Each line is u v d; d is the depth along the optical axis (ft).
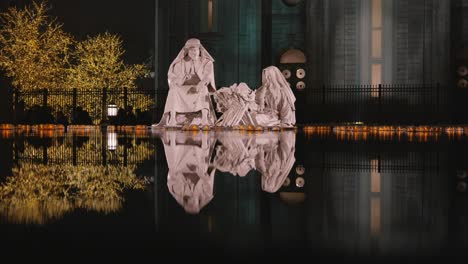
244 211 13.02
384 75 142.00
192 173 23.49
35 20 141.49
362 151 40.29
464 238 9.73
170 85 88.79
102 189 17.60
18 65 137.59
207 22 155.33
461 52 145.18
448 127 111.14
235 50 153.07
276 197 15.84
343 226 11.03
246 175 22.74
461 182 20.34
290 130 92.73
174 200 14.98
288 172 24.21
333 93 141.69
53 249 8.80
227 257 8.25
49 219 11.65
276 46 152.56
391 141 57.62
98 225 11.00
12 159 31.68
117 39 165.89
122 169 25.40
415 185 19.31
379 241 9.45
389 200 15.34
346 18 143.23
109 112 115.75
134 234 10.05
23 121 109.91
